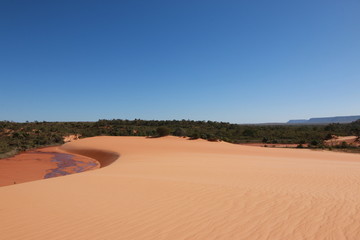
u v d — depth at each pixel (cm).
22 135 5059
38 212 584
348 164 1772
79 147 4156
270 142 6047
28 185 910
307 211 579
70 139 5800
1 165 2475
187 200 677
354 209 591
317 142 5078
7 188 855
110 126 7944
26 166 2441
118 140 4850
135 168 1467
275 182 956
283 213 566
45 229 489
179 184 890
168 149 3528
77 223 516
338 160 2289
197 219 532
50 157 3234
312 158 2473
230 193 753
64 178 1069
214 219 532
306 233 457
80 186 868
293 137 6550
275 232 462
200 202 658
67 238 449
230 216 549
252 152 3180
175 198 697
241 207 612
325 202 652
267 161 1942
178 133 5722
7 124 5962
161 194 743
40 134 5488
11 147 3809
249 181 974
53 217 551
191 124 8900
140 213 573
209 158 2220
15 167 2361
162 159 2144
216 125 8944
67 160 2972
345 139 6184
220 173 1222
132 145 4072
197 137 5134
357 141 5462
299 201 662
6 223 520
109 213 573
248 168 1438
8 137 4825
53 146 4819
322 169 1395
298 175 1145
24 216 559
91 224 510
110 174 1188
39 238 451
